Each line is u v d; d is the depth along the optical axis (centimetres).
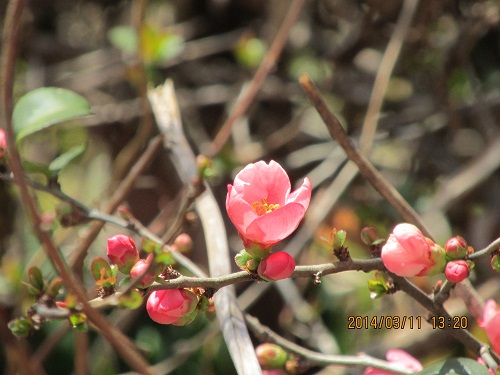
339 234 103
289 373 110
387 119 154
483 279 137
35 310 102
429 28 151
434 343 129
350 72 160
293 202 101
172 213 132
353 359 109
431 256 103
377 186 111
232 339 107
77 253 114
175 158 118
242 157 152
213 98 160
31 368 115
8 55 103
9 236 146
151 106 125
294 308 133
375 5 145
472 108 148
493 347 105
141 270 101
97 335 139
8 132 103
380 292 104
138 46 125
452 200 137
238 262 103
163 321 102
